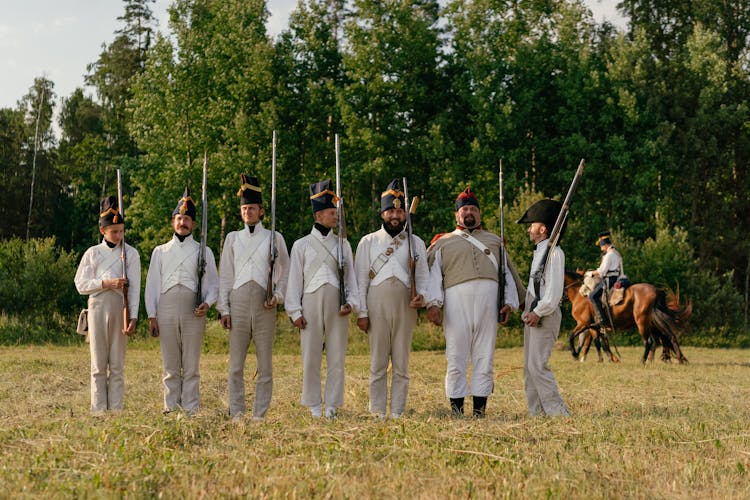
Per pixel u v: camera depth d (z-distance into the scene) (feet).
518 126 108.78
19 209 149.18
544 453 17.62
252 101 109.29
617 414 25.08
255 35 106.52
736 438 19.40
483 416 23.90
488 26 111.96
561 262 24.49
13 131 156.66
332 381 23.57
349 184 111.14
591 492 14.37
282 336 69.41
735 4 121.60
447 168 106.32
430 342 70.33
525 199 79.46
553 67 112.78
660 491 14.71
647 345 52.60
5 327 73.87
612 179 110.73
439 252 24.90
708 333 83.51
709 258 117.08
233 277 23.86
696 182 112.98
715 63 111.34
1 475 14.73
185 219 24.89
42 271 81.41
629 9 128.47
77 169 145.69
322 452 16.99
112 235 25.04
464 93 107.55
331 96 107.96
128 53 145.28
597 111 111.86
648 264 84.89
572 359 57.26
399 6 109.40
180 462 15.92
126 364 43.57
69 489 13.79
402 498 13.74
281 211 109.40
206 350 64.75
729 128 113.91
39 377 35.12
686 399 30.01
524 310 25.32
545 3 116.88
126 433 18.43
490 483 14.78
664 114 111.34
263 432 19.15
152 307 24.49
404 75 110.22
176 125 105.40
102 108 147.13
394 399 23.88
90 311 24.70
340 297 23.57
